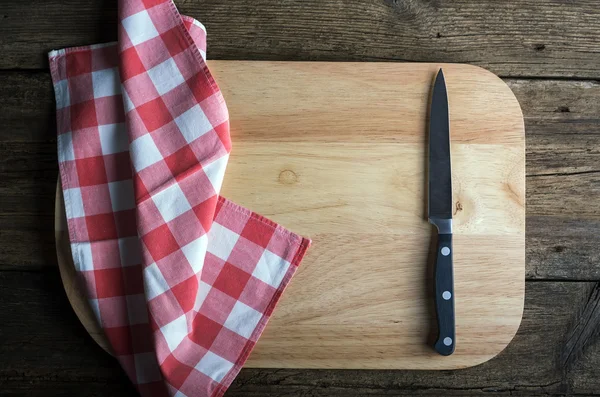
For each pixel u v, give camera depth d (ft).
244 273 2.60
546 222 2.81
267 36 2.88
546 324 2.78
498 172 2.67
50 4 2.87
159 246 2.47
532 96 2.86
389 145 2.69
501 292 2.62
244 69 2.72
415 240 2.64
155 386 2.59
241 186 2.68
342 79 2.71
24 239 2.77
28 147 2.81
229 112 2.70
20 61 2.84
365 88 2.71
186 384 2.51
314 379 2.77
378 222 2.65
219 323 2.58
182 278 2.47
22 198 2.78
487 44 2.88
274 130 2.69
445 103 2.67
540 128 2.85
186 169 2.51
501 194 2.66
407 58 2.88
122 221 2.60
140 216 2.47
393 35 2.88
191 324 2.54
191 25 2.71
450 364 2.61
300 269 2.64
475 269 2.63
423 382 2.77
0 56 2.85
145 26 2.64
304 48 2.88
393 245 2.65
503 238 2.64
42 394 2.74
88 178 2.62
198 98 2.57
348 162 2.68
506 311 2.61
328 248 2.65
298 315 2.62
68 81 2.72
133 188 2.55
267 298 2.58
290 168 2.68
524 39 2.88
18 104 2.82
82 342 2.76
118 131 2.65
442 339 2.56
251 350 2.56
